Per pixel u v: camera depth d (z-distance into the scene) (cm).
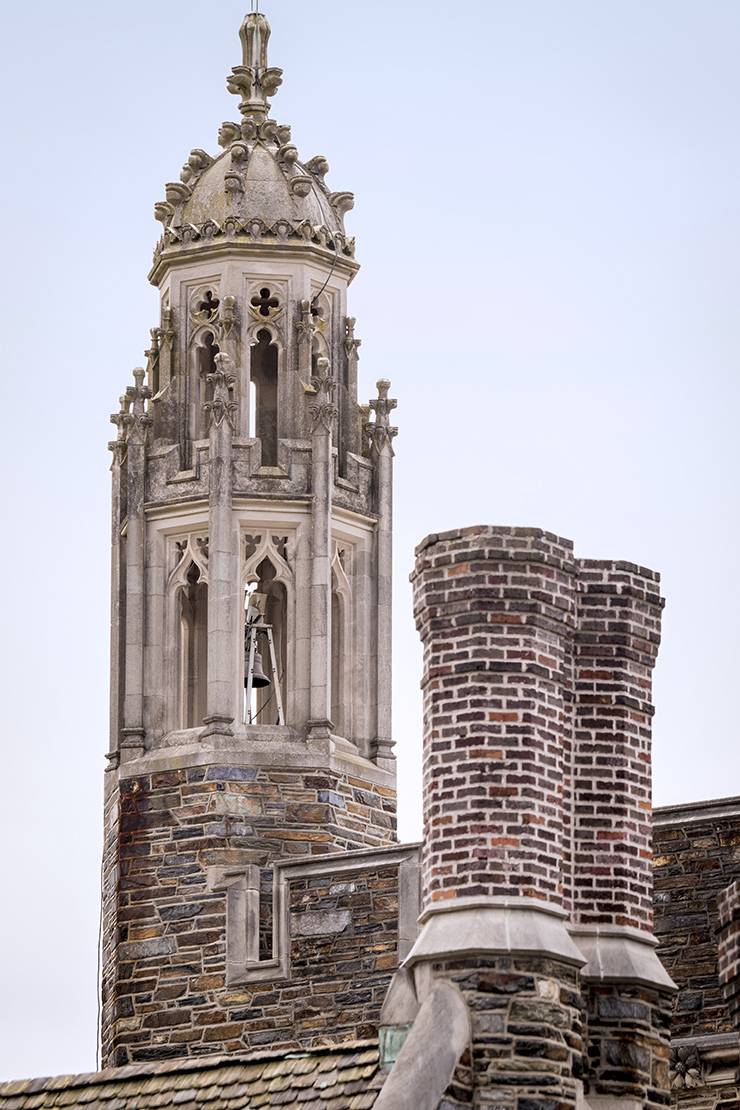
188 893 8381
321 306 8919
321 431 8725
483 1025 5897
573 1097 5925
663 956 7338
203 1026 8231
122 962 8388
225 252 8869
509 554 6194
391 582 8769
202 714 8656
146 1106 6341
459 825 6062
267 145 9088
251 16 9306
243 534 8662
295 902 8169
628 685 6281
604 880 6181
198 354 8875
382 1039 6003
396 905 8050
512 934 5956
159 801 8481
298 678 8569
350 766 8550
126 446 8800
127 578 8712
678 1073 7062
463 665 6147
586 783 6225
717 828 7375
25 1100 6488
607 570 6322
